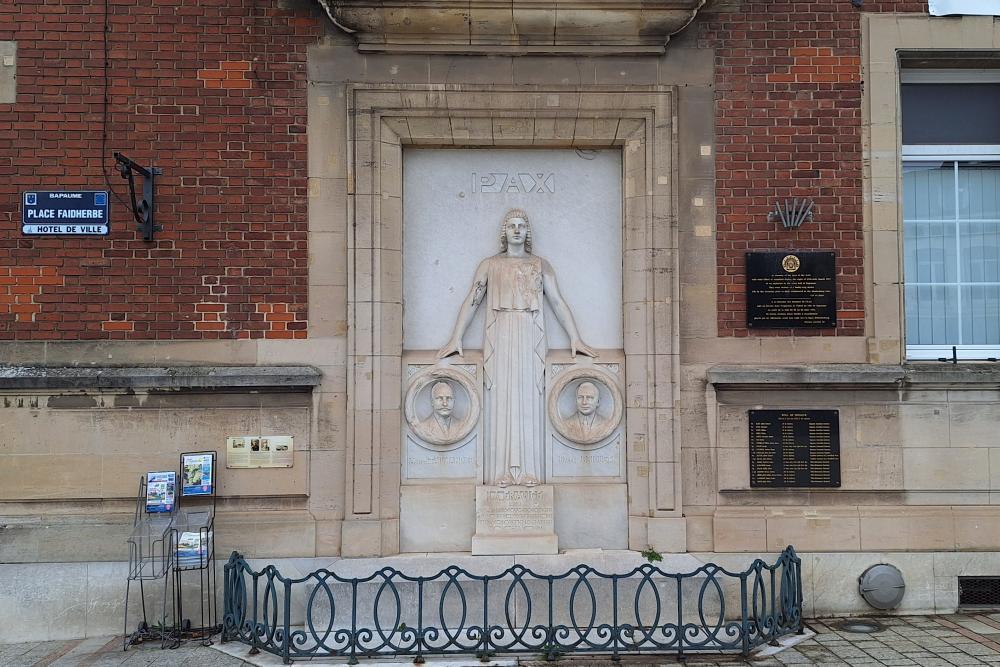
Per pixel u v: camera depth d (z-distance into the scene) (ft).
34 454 22.22
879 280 23.40
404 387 23.40
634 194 23.56
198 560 21.04
